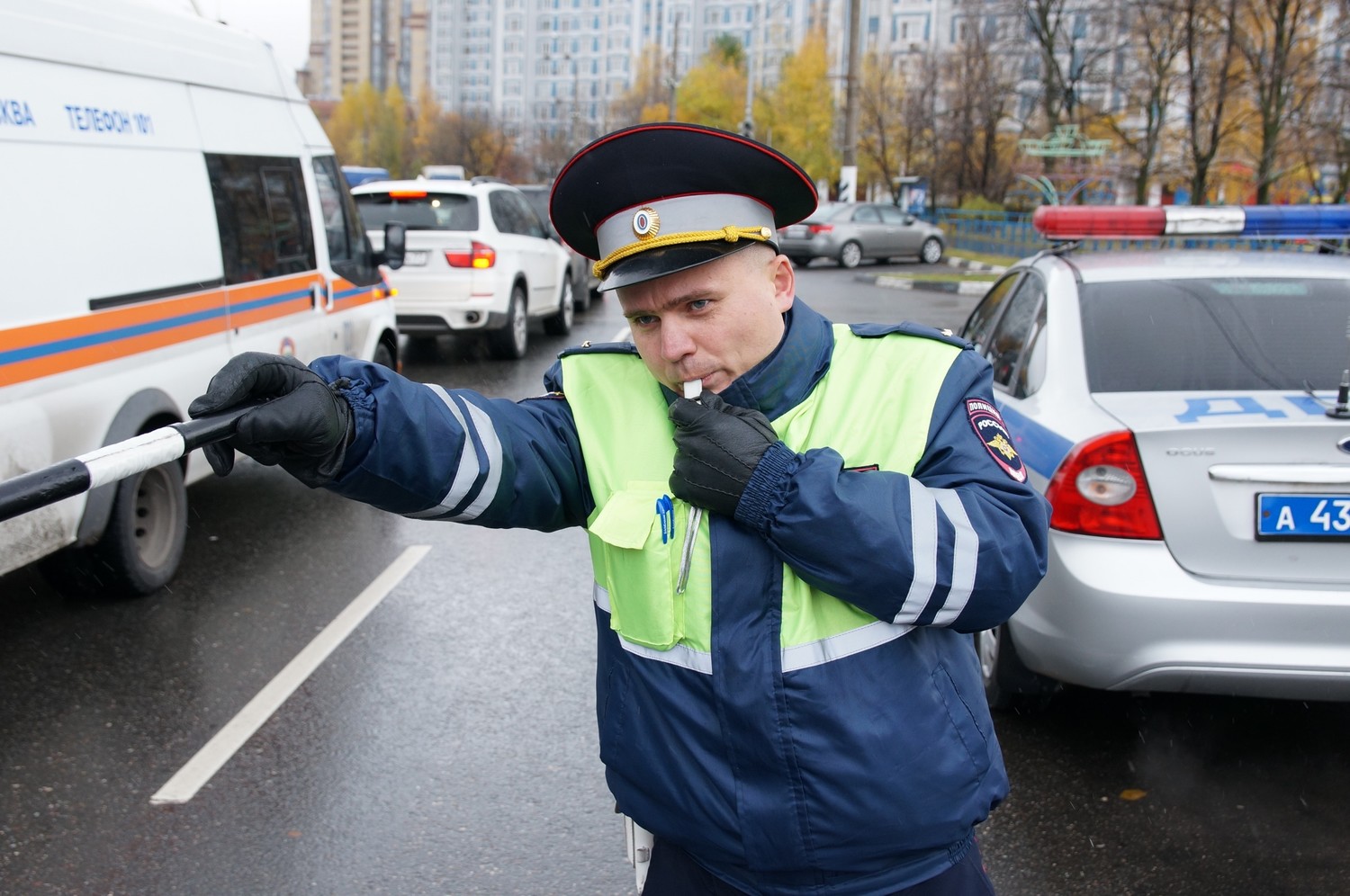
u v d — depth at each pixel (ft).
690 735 4.91
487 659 13.91
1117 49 90.22
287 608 15.64
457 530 19.49
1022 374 12.84
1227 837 9.89
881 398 5.13
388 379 4.70
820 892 4.98
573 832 10.12
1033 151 89.71
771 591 4.80
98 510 14.30
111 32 14.85
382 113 265.13
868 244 81.92
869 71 139.74
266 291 18.63
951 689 5.10
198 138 16.84
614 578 5.03
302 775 11.11
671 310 4.88
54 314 13.39
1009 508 4.86
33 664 13.69
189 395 16.11
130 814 10.41
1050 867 9.46
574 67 428.15
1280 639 9.79
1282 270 12.80
